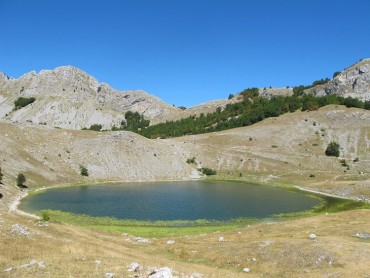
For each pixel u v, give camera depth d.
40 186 135.12
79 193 122.88
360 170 176.00
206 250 50.97
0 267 27.95
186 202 106.88
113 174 172.12
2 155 148.00
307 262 42.19
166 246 54.66
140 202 106.06
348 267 39.84
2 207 90.75
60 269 27.91
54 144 182.75
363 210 75.69
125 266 30.70
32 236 43.41
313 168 183.88
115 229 73.19
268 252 46.28
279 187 145.75
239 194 124.44
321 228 61.59
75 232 60.22
